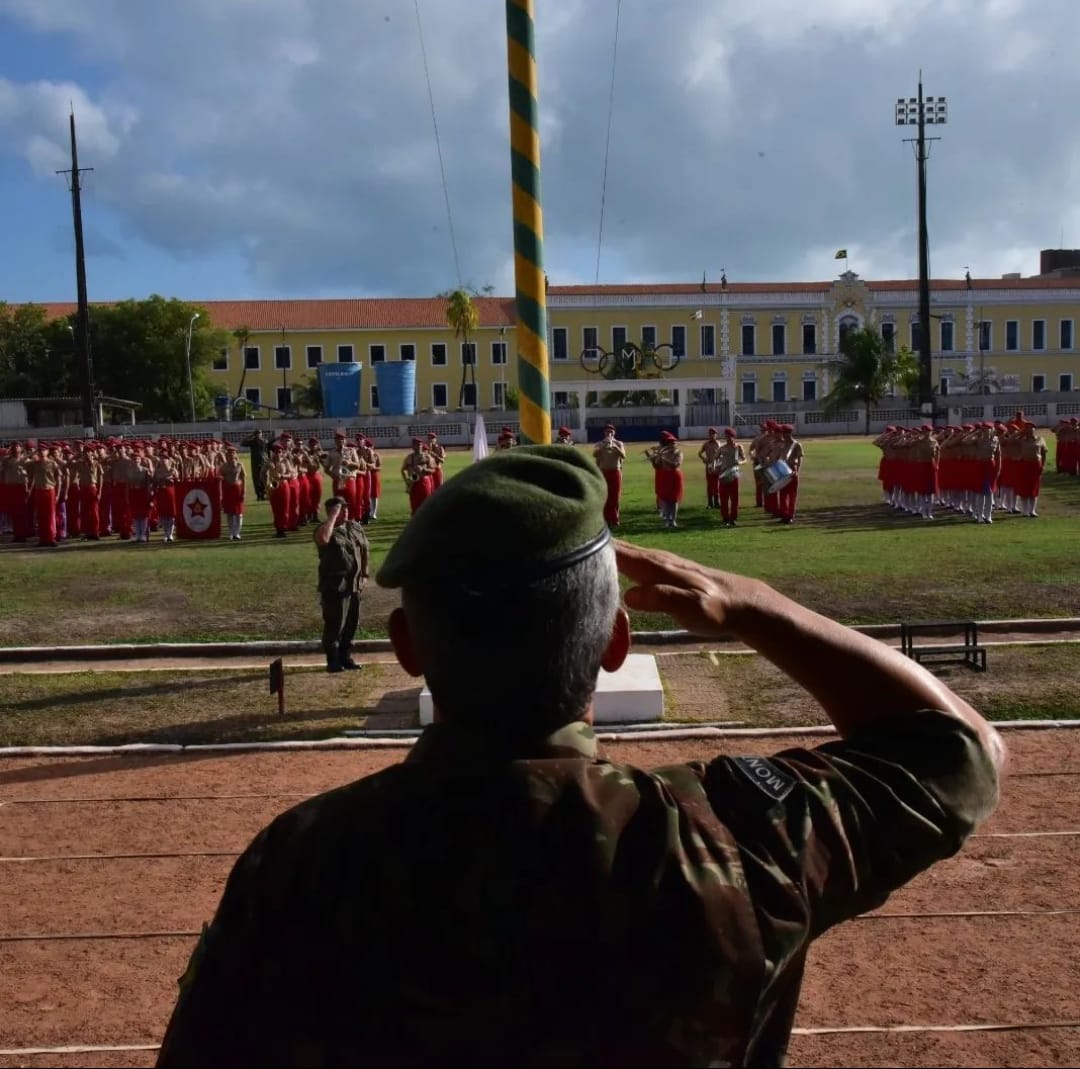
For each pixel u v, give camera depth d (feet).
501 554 4.80
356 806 4.88
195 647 41.45
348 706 33.40
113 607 49.96
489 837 4.64
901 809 5.08
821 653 5.72
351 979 4.48
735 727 30.25
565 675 4.92
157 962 17.42
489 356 295.07
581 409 210.38
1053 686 32.65
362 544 38.32
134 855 21.88
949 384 288.51
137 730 31.27
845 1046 14.52
